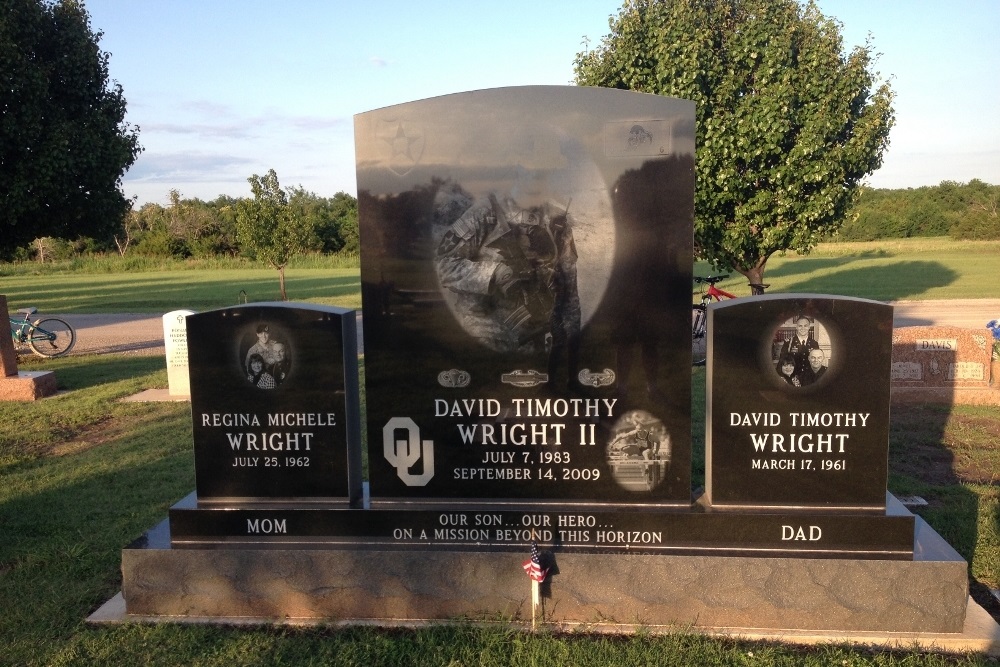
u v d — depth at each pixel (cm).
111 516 584
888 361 404
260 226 2423
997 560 476
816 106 1096
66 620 424
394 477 442
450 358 432
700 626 406
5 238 1245
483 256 424
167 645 393
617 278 419
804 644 389
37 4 1182
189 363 449
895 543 403
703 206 1148
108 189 1279
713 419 417
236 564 427
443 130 421
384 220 429
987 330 940
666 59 1084
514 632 399
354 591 423
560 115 413
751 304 410
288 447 447
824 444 412
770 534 411
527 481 436
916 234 6050
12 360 1084
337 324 438
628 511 419
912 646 382
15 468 732
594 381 426
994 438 771
